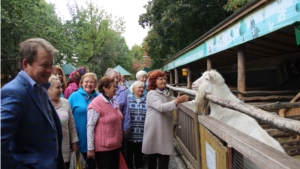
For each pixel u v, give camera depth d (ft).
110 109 10.25
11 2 40.65
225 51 26.66
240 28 15.76
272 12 11.72
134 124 13.60
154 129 10.54
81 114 11.00
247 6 13.69
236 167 6.34
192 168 12.67
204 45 25.18
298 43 10.16
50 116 5.33
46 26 47.93
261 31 12.94
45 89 5.43
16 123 4.32
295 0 9.86
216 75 10.55
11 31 42.50
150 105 10.58
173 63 52.31
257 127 8.31
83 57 91.97
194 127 11.91
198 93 10.66
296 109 13.64
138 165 14.24
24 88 4.61
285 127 4.03
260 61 33.58
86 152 10.94
